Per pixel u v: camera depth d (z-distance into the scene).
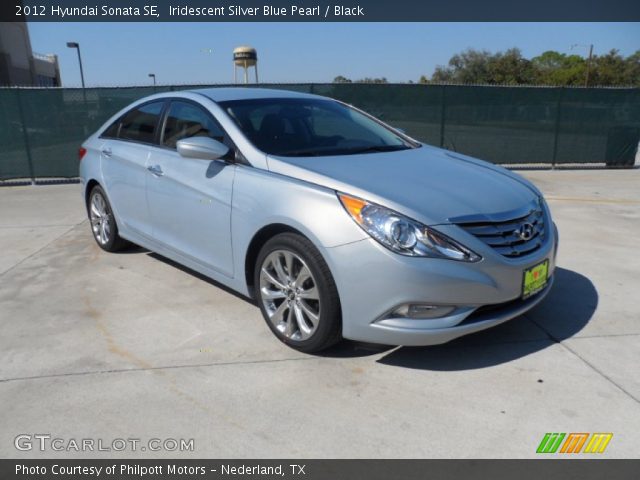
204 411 2.77
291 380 3.04
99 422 2.69
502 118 11.12
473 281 2.90
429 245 2.86
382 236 2.87
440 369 3.15
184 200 4.04
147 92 9.97
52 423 2.69
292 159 3.50
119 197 4.91
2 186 10.01
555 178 10.43
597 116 11.43
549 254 3.37
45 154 10.06
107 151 5.04
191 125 4.18
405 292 2.85
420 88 10.66
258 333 3.61
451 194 3.17
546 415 2.71
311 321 3.20
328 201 3.05
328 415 2.73
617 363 3.21
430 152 4.13
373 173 3.35
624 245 5.70
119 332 3.66
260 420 2.70
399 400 2.85
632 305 4.06
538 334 3.58
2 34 42.62
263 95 4.37
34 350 3.42
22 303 4.18
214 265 3.89
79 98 9.91
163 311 3.99
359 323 2.99
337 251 2.95
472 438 2.55
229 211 3.61
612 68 62.19
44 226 6.70
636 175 10.84
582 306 4.04
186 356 3.32
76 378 3.09
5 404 2.84
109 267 5.00
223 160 3.74
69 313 3.98
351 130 4.28
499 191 3.34
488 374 3.09
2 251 5.60
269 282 3.44
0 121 9.83
